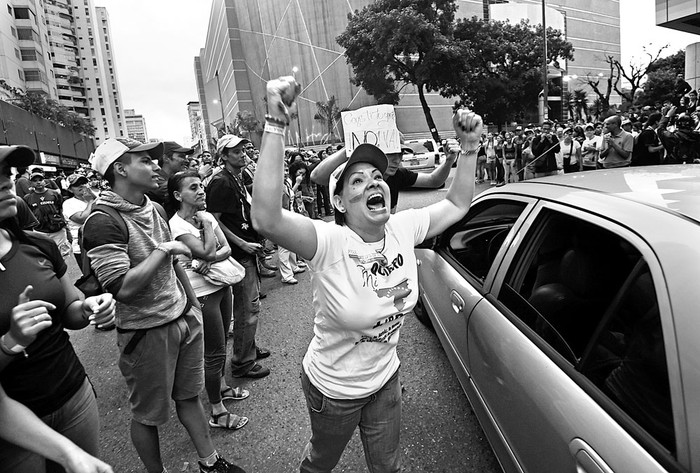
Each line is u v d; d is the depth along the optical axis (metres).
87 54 106.81
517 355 1.70
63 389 1.50
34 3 65.44
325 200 10.49
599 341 1.38
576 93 52.19
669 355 1.05
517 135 12.31
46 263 1.48
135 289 1.77
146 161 1.89
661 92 45.28
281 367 3.44
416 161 15.41
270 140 1.27
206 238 2.53
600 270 1.60
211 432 2.69
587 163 9.14
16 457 1.34
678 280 1.12
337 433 1.64
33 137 32.91
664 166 2.05
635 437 1.11
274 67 63.72
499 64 34.22
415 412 2.68
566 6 67.75
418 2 29.16
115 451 2.61
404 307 1.52
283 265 5.77
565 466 1.32
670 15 25.11
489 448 2.34
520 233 2.05
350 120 2.52
